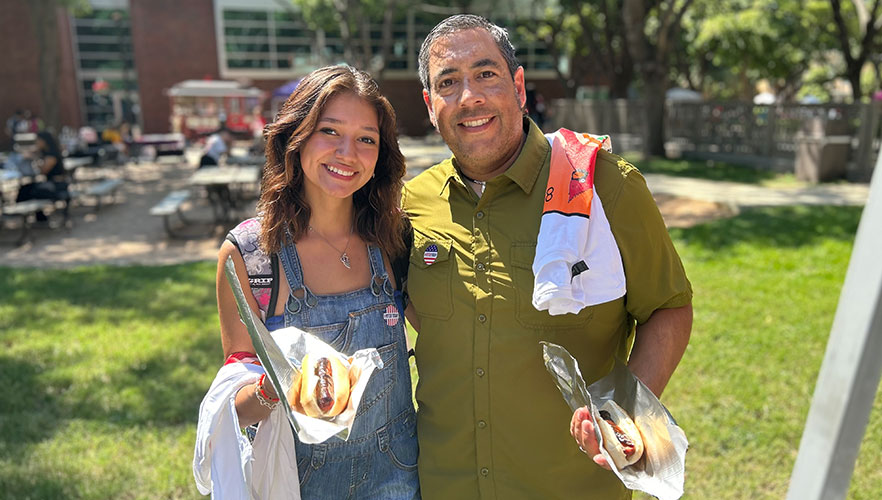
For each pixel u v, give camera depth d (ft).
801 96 116.57
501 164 6.10
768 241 25.66
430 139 87.25
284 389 4.91
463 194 6.16
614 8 76.38
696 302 19.07
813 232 26.71
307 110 5.73
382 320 6.12
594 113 72.95
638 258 5.58
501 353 5.79
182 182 54.44
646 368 5.64
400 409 6.34
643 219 5.55
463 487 6.03
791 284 20.49
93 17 96.78
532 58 103.24
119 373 15.51
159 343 17.47
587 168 5.49
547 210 5.42
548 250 5.22
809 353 15.40
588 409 4.85
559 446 5.85
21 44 91.15
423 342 6.24
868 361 4.89
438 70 5.85
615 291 5.35
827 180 41.57
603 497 5.98
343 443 6.02
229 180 33.24
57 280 24.00
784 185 40.88
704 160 56.39
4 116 92.32
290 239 5.91
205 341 17.60
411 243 6.44
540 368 5.74
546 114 91.61
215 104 87.15
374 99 5.90
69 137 67.36
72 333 18.34
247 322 4.89
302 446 5.97
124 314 20.03
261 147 55.11
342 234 6.18
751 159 50.57
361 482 6.16
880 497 10.32
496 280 5.78
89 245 31.30
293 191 5.98
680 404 13.28
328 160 5.73
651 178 44.91
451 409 6.04
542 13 92.17
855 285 4.92
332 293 6.02
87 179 56.54
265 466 5.75
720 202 33.22
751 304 18.74
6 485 11.00
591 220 5.37
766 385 13.96
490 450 5.92
